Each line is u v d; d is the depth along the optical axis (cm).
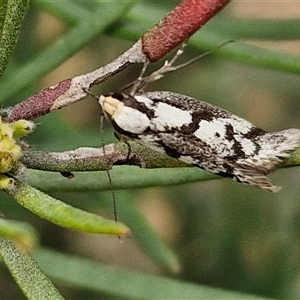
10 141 5
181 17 5
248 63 7
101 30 7
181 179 6
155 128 6
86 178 6
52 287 5
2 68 5
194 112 6
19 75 7
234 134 6
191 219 11
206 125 6
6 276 11
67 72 12
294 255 11
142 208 12
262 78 12
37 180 6
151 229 8
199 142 6
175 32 5
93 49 12
